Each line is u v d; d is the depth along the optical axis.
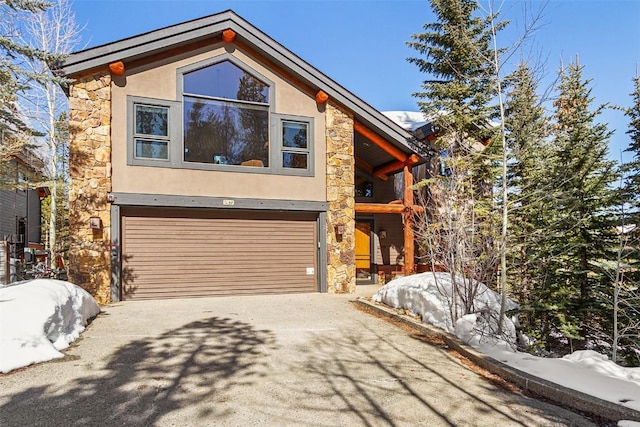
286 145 10.75
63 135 14.16
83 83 8.90
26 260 13.82
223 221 10.12
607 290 7.06
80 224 8.71
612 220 7.23
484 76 7.84
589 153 7.89
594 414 3.61
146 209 9.48
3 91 8.23
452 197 7.43
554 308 7.02
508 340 5.98
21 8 8.44
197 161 9.85
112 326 6.49
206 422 3.28
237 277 10.16
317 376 4.43
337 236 10.95
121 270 9.15
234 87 10.30
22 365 4.39
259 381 4.22
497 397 3.99
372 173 14.94
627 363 6.58
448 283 7.04
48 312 5.29
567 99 11.98
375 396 3.94
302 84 10.95
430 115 12.16
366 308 8.36
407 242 12.00
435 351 5.50
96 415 3.35
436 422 3.42
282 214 10.69
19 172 13.14
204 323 6.80
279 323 6.92
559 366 4.63
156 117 9.55
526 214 8.32
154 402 3.62
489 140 11.48
